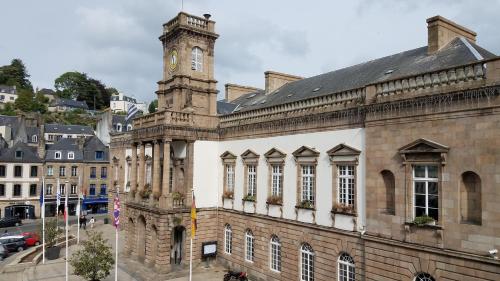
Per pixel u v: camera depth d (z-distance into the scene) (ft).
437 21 79.25
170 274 103.60
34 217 225.97
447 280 56.65
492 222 52.19
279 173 94.12
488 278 52.13
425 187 61.26
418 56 83.82
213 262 113.39
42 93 490.90
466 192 56.49
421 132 61.36
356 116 74.13
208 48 130.52
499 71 52.11
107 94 563.48
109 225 184.75
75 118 428.97
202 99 128.36
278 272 92.12
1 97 440.86
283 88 128.88
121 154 176.14
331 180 79.00
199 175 113.91
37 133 291.58
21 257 119.55
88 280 93.56
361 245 71.61
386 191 68.18
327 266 78.79
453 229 56.39
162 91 133.39
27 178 226.79
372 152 69.31
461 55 70.44
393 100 65.46
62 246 137.28
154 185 111.75
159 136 110.73
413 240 61.52
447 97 57.88
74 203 241.55
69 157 243.60
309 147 84.64
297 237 86.69
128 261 117.50
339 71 110.52
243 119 107.76
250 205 102.37
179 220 108.37
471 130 54.95
